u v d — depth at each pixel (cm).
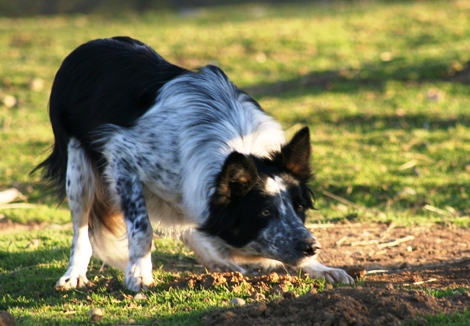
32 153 1866
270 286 790
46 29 3622
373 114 1972
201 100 840
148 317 701
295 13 3756
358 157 1662
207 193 795
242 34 3161
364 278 855
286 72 2614
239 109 841
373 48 2850
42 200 1539
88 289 838
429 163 1602
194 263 1002
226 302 734
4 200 1508
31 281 898
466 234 1122
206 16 3894
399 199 1422
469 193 1420
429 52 2566
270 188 766
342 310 629
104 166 885
